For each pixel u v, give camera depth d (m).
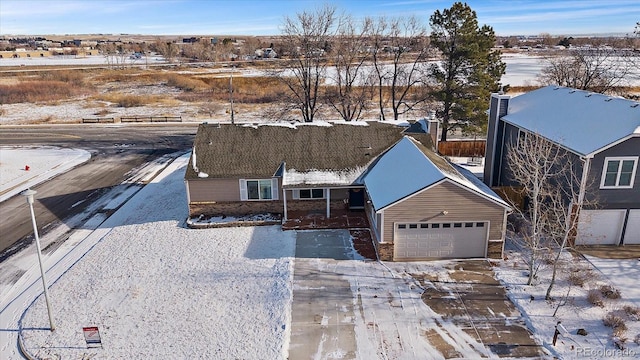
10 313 16.08
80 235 22.20
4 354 14.03
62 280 18.03
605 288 16.44
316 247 20.19
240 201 23.47
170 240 21.25
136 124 49.38
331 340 14.25
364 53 42.56
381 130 25.42
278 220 22.78
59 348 14.10
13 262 19.70
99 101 63.31
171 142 41.12
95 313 15.81
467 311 15.58
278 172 23.03
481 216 18.45
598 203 18.97
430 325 14.90
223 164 23.33
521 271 18.05
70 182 30.23
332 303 16.12
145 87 73.50
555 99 24.59
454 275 17.88
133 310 15.93
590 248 19.59
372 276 17.88
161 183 29.56
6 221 24.05
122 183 29.84
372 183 21.38
